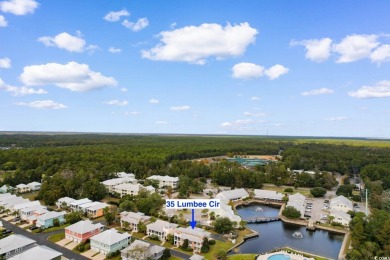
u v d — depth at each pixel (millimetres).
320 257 105562
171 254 105188
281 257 104000
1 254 94500
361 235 110312
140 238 118875
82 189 171500
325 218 149625
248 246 117688
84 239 112750
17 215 139000
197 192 194875
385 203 157375
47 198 161250
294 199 176500
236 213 161125
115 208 143875
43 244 110750
